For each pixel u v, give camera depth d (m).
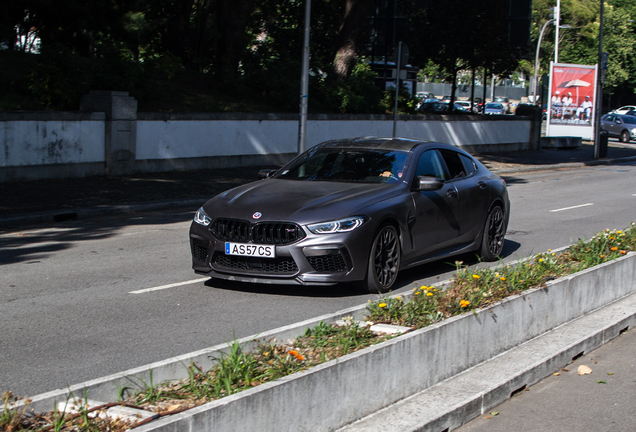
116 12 22.27
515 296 5.18
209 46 26.91
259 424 3.22
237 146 20.78
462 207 8.14
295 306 6.52
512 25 32.06
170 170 19.03
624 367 5.15
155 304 6.61
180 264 8.65
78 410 3.24
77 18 21.17
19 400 3.38
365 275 6.69
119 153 17.58
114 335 5.58
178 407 3.38
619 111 60.66
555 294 5.66
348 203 6.70
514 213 14.12
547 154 30.89
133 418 3.17
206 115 19.75
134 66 19.55
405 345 4.09
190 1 26.70
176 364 3.88
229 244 6.59
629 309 6.34
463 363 4.62
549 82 36.56
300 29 30.81
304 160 8.02
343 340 4.27
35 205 13.14
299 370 3.75
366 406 3.83
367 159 7.74
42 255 9.27
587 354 5.45
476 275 5.50
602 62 29.25
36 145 15.90
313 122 22.92
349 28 26.06
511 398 4.52
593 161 28.22
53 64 17.75
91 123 17.02
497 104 63.22
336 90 24.47
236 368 3.68
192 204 14.65
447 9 28.64
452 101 30.58
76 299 6.80
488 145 30.16
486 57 28.77
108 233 11.16
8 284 7.49
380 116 25.23
